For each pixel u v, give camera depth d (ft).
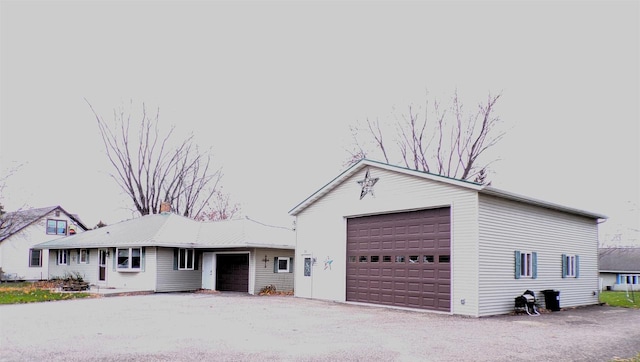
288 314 45.96
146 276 75.72
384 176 56.44
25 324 37.32
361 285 58.54
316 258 65.21
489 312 45.91
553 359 26.21
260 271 74.64
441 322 41.01
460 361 25.29
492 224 47.34
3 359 24.56
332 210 63.52
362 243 59.31
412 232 52.95
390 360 25.31
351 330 35.73
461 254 46.83
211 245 75.36
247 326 37.32
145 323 38.40
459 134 115.85
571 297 58.29
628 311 53.88
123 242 77.97
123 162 132.67
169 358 25.14
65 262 94.84
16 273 109.09
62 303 56.08
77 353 26.09
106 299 62.34
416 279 51.67
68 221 120.98
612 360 26.20
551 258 55.31
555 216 56.85
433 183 50.44
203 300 61.21
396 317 44.47
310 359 25.32
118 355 25.70
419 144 120.47
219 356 25.79
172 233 79.41
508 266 48.67
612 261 143.64
